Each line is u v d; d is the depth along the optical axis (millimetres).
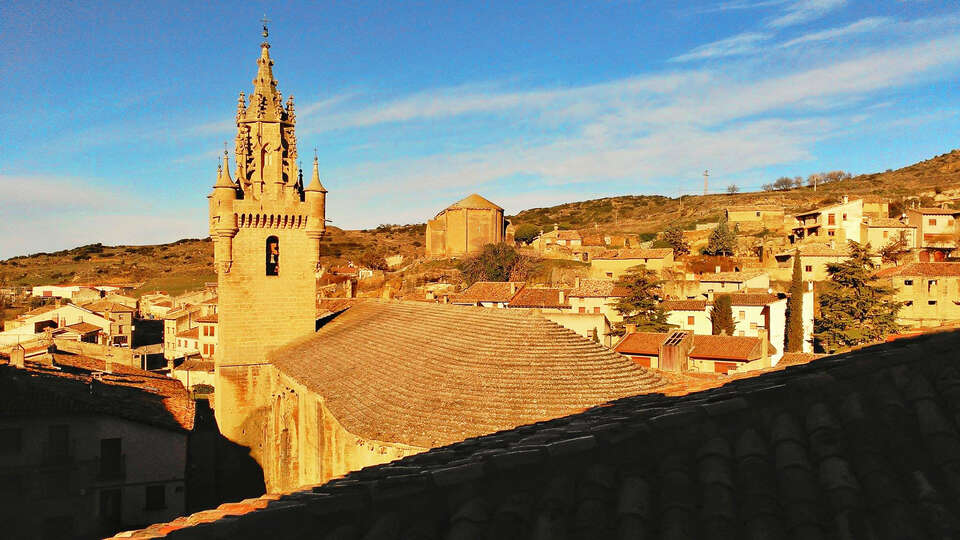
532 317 33531
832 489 7664
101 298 135750
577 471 8812
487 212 158125
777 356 77875
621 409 12867
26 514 37062
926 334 11758
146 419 41125
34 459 37531
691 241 146125
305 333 52812
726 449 8859
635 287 87688
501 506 8320
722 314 83688
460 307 40281
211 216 51656
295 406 44719
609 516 7973
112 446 40094
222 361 50688
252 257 51312
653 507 8031
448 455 11352
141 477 40688
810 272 106750
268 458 50875
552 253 141250
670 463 8719
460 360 31516
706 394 11648
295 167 52125
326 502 8625
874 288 72875
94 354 77062
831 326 74250
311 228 52094
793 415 9344
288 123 52219
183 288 160750
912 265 87500
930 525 7082
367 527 8320
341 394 34312
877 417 8922
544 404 26312
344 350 42875
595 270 122125
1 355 56406
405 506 8492
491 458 9062
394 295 124625
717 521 7523
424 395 29297
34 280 184000
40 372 46562
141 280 181375
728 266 118688
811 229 129875
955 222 123000
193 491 49031
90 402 40375
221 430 50719
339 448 32656
